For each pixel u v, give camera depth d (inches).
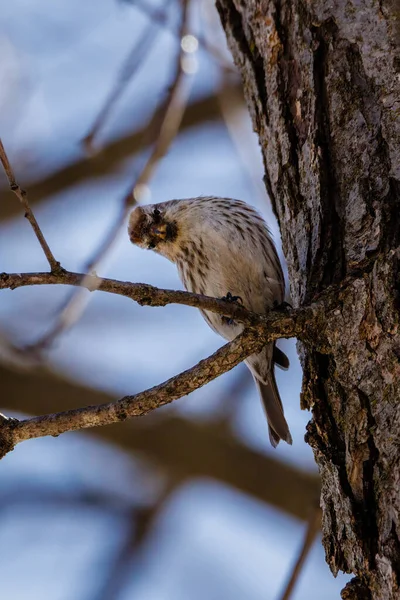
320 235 271.1
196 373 244.7
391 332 238.7
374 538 227.5
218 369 246.1
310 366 255.0
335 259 265.9
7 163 224.4
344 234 265.3
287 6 301.6
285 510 505.0
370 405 238.1
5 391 505.7
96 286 232.5
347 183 269.1
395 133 261.0
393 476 227.0
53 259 229.1
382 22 274.2
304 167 285.3
